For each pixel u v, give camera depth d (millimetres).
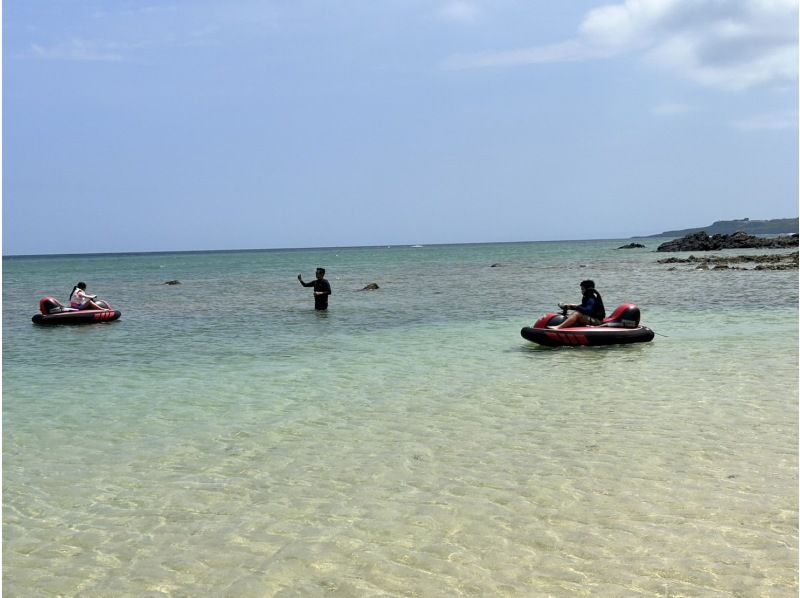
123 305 28484
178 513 6016
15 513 6094
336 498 6254
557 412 9062
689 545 5113
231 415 9344
